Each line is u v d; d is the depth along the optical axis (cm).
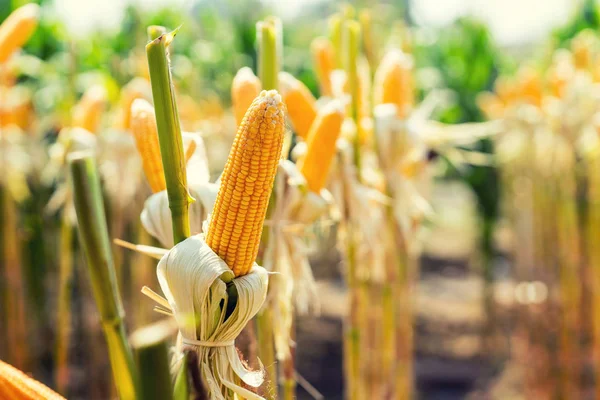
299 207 132
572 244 361
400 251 204
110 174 267
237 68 497
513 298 468
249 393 98
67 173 237
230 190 95
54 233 425
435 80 563
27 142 333
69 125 241
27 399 89
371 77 191
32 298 403
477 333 567
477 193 538
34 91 420
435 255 886
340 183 161
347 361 173
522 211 432
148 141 116
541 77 498
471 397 440
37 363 417
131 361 106
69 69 243
